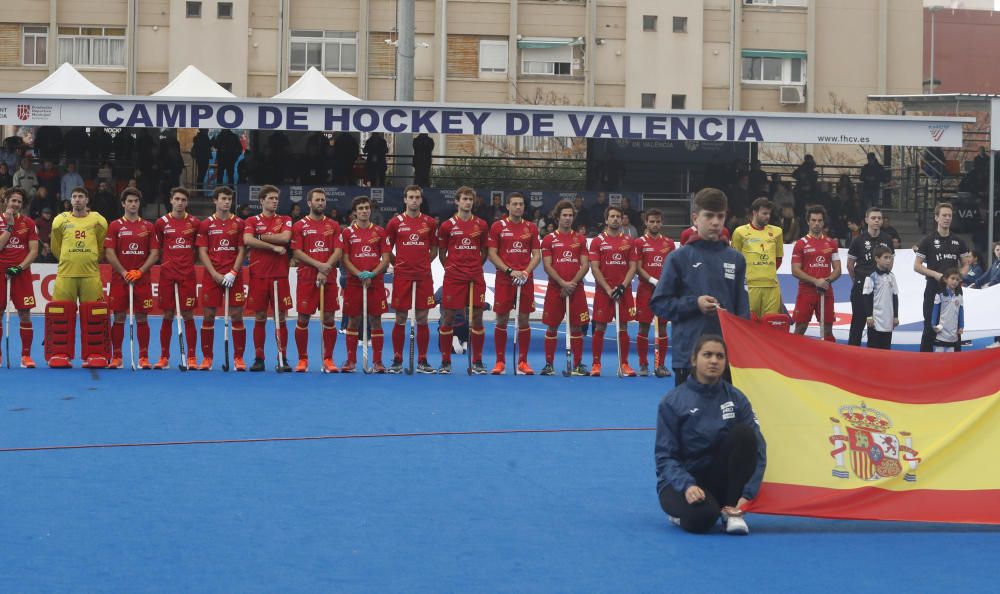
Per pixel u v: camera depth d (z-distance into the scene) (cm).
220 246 1466
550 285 1527
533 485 866
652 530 739
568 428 1116
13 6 4125
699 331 850
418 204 1470
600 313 1539
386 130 2372
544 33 4294
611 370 1634
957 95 3170
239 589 603
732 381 797
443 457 965
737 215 2722
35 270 2239
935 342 1680
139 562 650
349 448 995
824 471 773
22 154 2698
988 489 778
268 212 1454
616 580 627
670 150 2758
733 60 4362
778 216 2716
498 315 1524
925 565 665
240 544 690
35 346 1761
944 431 796
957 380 815
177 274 1465
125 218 1473
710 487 755
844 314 1894
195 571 634
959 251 1688
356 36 4222
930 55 5506
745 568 653
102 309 1477
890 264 1569
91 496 806
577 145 3791
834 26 4438
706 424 738
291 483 856
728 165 2748
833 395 800
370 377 1448
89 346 1474
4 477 861
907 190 3014
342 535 714
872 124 2466
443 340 1511
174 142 2697
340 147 2638
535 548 691
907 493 773
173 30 4156
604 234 1556
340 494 825
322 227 1465
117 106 2336
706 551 689
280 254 1468
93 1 4138
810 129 2458
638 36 4322
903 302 1903
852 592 609
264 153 2658
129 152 2709
